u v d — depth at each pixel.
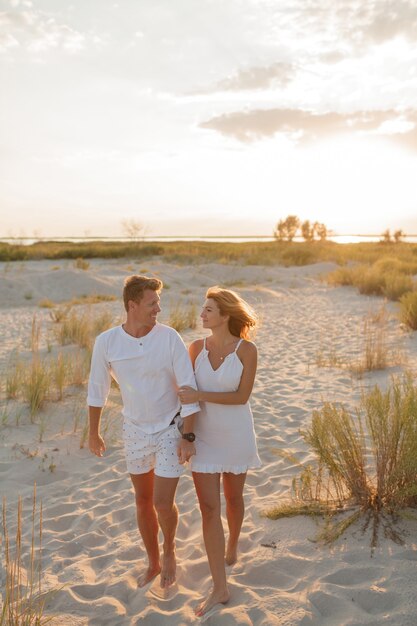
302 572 3.10
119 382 3.08
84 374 7.57
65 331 10.59
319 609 2.79
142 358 2.98
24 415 6.22
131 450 3.08
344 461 3.84
